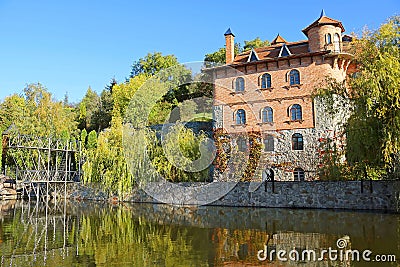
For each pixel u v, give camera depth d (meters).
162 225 14.41
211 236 11.79
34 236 12.41
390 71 15.30
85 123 48.53
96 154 25.47
